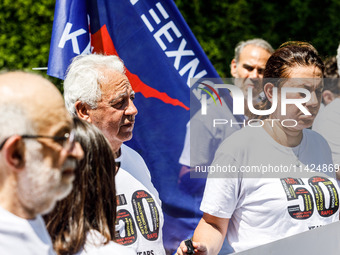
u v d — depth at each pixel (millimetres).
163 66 2766
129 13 2672
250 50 3980
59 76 2398
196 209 2719
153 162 2705
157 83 2750
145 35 2717
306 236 1916
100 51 2607
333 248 2014
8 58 5168
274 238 2178
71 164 1258
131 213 2098
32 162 1186
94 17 2586
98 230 1503
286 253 1854
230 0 5836
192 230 2715
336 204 2299
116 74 2092
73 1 2449
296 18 5898
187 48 2842
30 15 5262
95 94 2049
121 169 2174
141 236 2090
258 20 5910
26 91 1191
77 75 2084
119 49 2658
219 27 5766
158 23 2770
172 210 2686
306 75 2256
